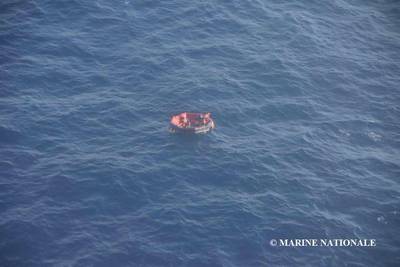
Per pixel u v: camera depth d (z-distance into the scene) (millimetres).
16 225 155500
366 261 154375
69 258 149000
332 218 164375
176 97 197375
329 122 195250
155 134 184500
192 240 155125
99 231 156000
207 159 177625
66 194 165000
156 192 167250
